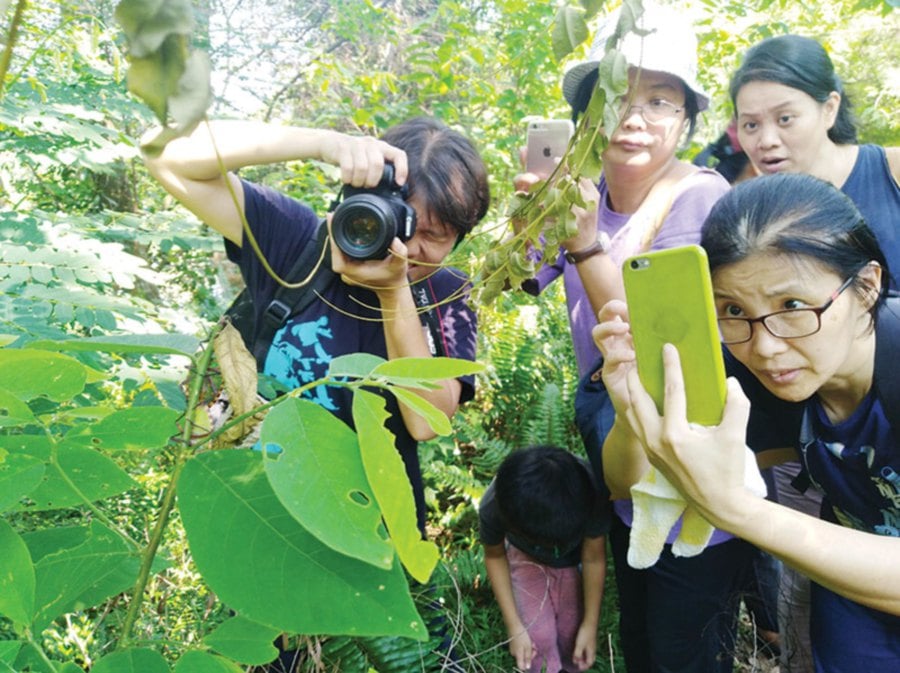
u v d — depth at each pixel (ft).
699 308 3.18
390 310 4.46
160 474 6.78
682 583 6.08
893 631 4.59
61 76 7.18
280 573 1.52
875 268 3.74
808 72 6.41
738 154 8.02
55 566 1.93
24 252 5.32
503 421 13.03
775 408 4.63
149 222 9.09
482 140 15.65
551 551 7.25
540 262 3.30
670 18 5.95
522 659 7.37
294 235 5.16
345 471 1.54
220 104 10.50
